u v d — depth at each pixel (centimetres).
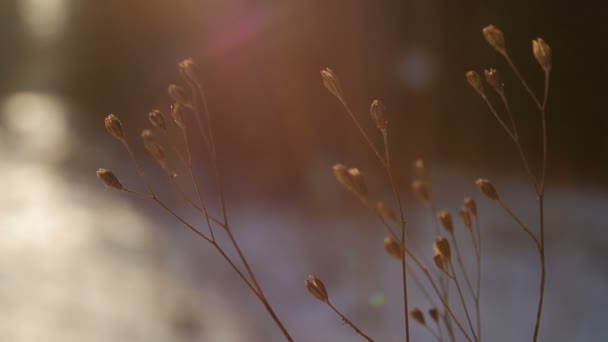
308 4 188
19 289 69
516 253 103
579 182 165
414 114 198
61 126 316
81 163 196
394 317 70
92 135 283
